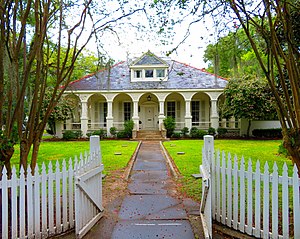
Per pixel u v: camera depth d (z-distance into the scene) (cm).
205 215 414
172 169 842
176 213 470
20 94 432
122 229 405
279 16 390
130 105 2325
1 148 411
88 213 410
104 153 1210
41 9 473
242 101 1802
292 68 386
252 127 2092
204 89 2059
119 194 591
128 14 545
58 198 394
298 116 387
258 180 366
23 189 361
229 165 405
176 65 2342
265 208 361
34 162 463
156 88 2086
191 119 2105
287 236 341
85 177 391
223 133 2041
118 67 2439
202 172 429
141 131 2141
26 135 453
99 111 2327
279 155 1085
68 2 707
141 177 758
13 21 447
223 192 417
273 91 406
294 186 335
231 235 381
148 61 2208
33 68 658
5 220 352
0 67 415
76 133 2058
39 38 429
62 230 397
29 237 365
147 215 462
